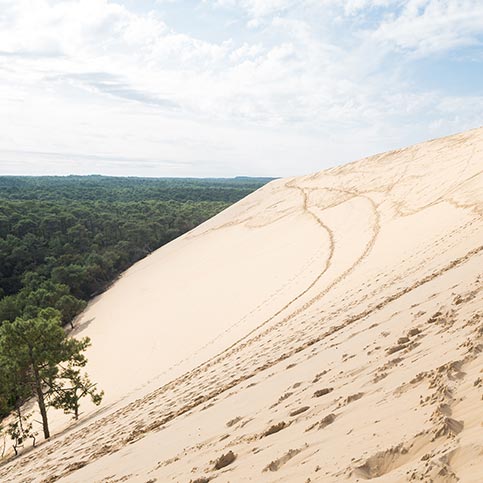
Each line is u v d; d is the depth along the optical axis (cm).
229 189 17838
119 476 726
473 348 513
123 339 3872
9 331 2408
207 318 3503
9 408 2603
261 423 647
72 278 6034
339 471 376
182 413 1115
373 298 1559
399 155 6275
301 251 4247
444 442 346
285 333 1789
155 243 8138
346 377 689
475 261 1171
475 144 5172
